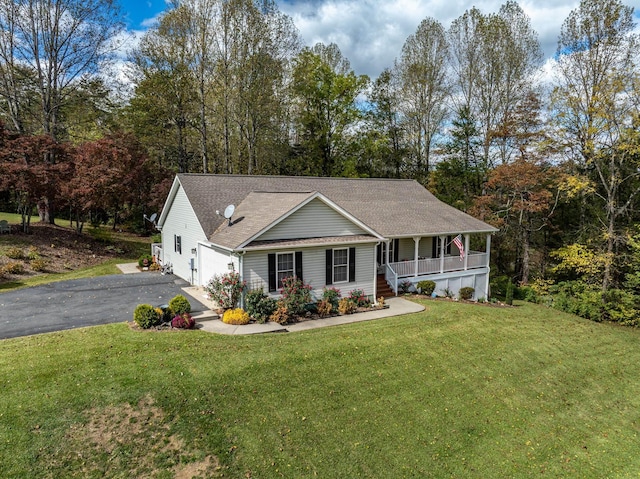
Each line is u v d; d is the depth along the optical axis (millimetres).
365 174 41062
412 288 20641
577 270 24844
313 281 16438
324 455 8047
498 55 30562
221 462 7559
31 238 24844
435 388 11016
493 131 29109
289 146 40969
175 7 29750
